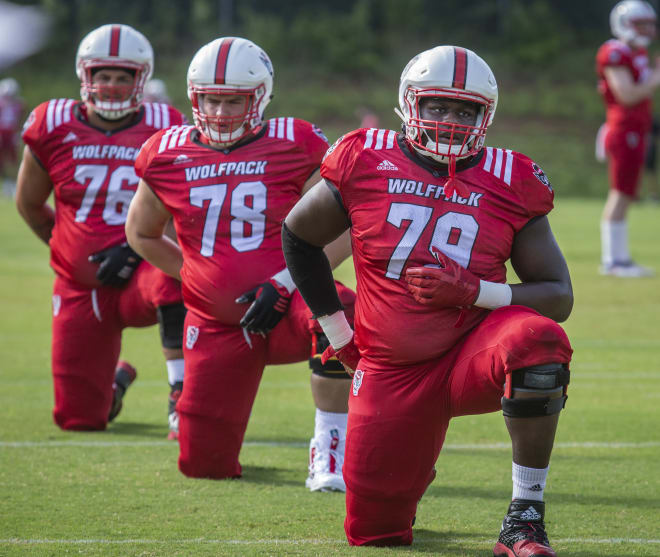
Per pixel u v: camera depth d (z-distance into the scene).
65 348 17.20
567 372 9.91
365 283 10.91
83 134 17.31
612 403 20.30
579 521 12.05
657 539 11.22
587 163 103.62
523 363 9.70
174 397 16.58
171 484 13.79
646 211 74.12
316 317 11.56
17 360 24.48
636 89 38.66
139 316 17.12
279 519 12.02
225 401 13.98
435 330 10.52
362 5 131.88
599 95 120.00
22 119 101.75
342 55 123.62
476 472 14.83
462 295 10.34
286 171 14.52
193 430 14.02
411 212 10.70
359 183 10.88
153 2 127.38
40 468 14.59
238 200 14.22
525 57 129.25
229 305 13.88
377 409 10.64
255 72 14.24
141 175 14.73
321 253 11.47
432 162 10.87
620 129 39.34
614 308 33.09
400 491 10.70
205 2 127.38
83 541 10.90
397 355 10.55
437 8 137.25
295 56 125.19
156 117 17.70
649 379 22.89
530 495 10.23
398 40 133.12
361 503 10.77
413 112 10.73
